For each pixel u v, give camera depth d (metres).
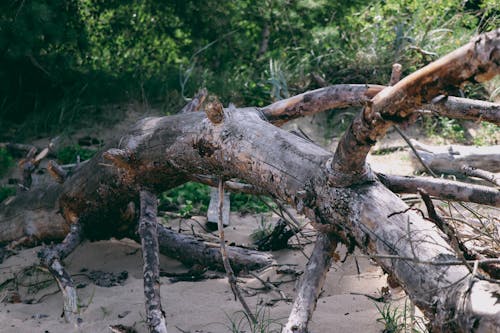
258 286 5.62
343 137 4.09
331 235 4.53
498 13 10.45
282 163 4.59
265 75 10.02
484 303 3.67
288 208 7.41
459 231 5.36
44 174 8.39
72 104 9.70
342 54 9.76
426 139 8.80
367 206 4.20
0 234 6.67
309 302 4.39
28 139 9.22
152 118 5.60
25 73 9.82
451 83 3.50
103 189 5.82
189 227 7.01
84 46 10.01
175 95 9.88
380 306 5.07
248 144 4.78
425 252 3.99
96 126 9.43
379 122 3.79
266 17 10.12
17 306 5.47
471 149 8.00
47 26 9.16
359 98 5.22
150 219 5.46
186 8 10.14
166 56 10.60
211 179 5.54
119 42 10.55
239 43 10.33
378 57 9.62
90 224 6.11
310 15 10.28
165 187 5.68
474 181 7.81
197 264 6.08
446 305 3.81
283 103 5.40
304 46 10.17
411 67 9.49
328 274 5.68
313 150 4.58
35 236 6.48
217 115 4.91
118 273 6.05
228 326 4.93
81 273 6.06
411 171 8.06
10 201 6.72
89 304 5.34
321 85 9.34
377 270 5.72
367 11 10.16
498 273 4.02
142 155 5.42
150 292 4.91
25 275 6.02
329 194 4.33
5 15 9.31
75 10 10.00
